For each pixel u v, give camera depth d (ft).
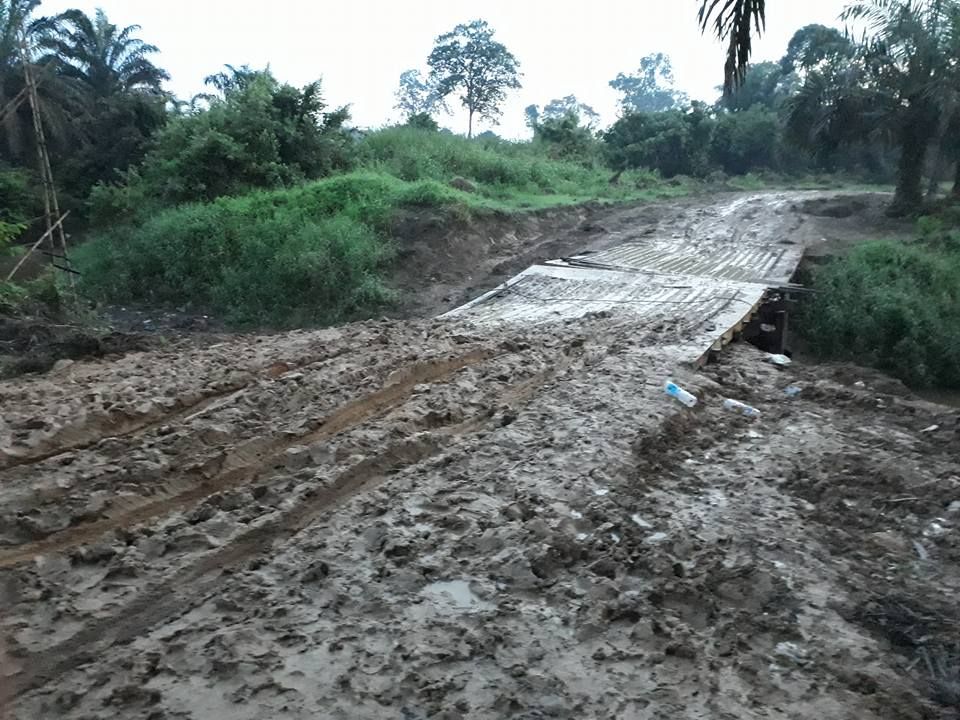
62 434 19.10
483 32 155.53
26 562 13.57
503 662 11.56
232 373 25.14
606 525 16.07
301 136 74.18
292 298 53.88
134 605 12.62
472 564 14.28
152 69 113.29
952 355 47.32
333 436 20.02
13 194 81.25
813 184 118.21
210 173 70.44
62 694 10.43
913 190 78.38
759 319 44.93
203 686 10.68
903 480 19.92
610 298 45.03
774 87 133.28
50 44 104.37
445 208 63.93
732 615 13.44
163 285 58.90
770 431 24.29
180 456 17.99
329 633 12.00
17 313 39.55
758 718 10.82
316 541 14.78
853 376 32.65
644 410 23.50
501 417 22.76
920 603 14.49
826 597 14.37
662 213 82.12
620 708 10.78
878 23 70.64
